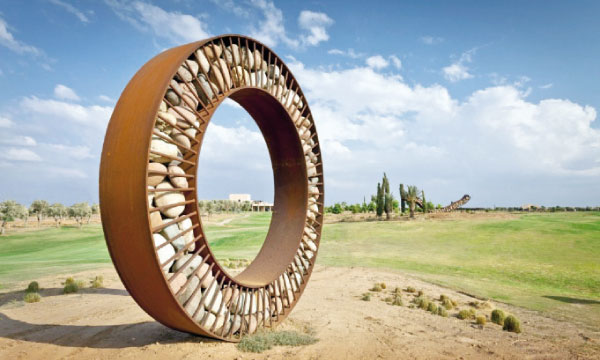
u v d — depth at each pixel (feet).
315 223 30.14
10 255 106.42
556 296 48.78
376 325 26.81
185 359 16.87
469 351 21.06
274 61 25.23
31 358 17.42
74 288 39.19
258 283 22.84
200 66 18.72
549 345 23.68
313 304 34.53
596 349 23.02
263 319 22.50
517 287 55.62
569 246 98.17
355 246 109.29
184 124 17.52
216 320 18.94
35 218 282.56
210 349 18.37
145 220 14.15
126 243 14.84
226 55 20.76
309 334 22.90
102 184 15.03
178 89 17.42
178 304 15.62
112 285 43.55
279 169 28.63
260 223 230.48
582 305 42.55
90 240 146.41
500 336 25.85
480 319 30.27
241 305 21.56
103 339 20.54
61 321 25.45
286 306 25.64
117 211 14.66
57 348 18.92
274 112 25.71
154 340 20.15
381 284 47.47
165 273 16.05
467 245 107.14
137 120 14.92
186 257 17.47
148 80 16.19
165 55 17.88
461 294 46.62
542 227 131.13
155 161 16.29
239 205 401.70
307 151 28.73
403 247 106.22
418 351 20.30
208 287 18.39
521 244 104.17
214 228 193.88
